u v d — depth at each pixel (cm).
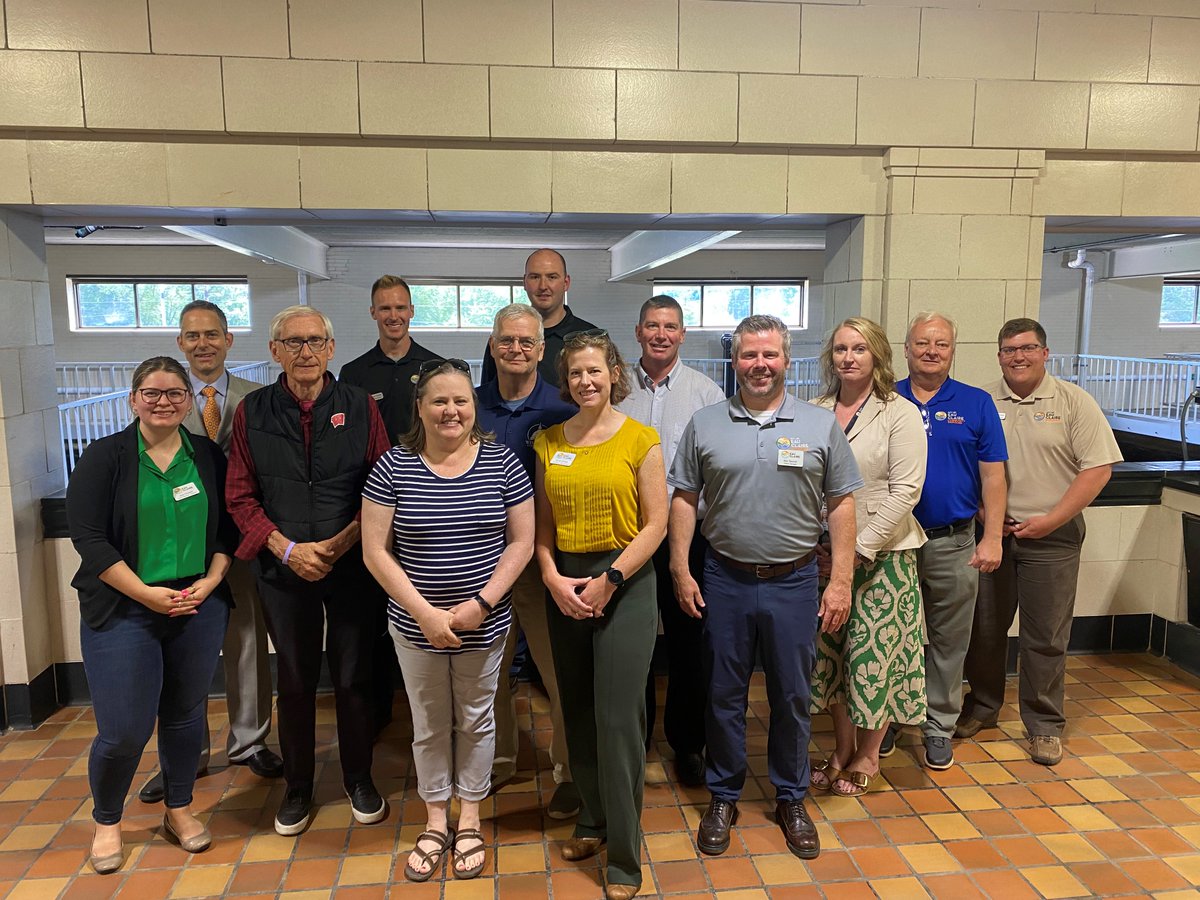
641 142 304
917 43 310
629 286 1309
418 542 203
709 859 219
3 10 271
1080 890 206
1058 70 318
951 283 325
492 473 206
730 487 211
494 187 303
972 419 251
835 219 339
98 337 1205
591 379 197
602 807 219
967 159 318
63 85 275
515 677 321
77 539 202
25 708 294
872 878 211
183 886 209
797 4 303
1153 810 241
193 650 215
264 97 284
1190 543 342
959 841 227
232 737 263
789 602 213
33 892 207
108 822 215
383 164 296
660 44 299
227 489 220
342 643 227
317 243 1176
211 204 291
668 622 254
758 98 305
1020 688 276
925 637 315
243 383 265
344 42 285
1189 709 307
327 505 217
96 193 285
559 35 294
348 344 1274
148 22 276
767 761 270
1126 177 333
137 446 208
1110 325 1255
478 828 221
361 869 216
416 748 215
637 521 201
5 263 286
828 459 211
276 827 232
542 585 231
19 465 291
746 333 208
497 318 225
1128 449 553
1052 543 264
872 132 312
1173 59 324
